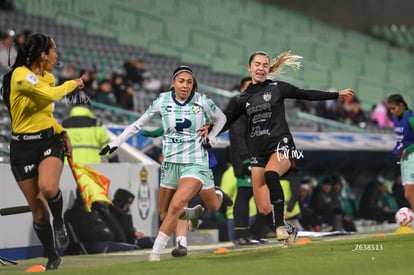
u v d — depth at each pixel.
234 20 85.50
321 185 39.03
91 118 29.61
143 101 50.16
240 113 21.23
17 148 17.20
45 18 61.59
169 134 19.20
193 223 19.88
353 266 15.73
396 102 28.28
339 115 57.09
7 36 46.75
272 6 92.81
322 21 100.12
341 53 86.25
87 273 15.86
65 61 52.53
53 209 17.14
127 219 27.75
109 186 27.89
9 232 24.53
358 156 43.16
